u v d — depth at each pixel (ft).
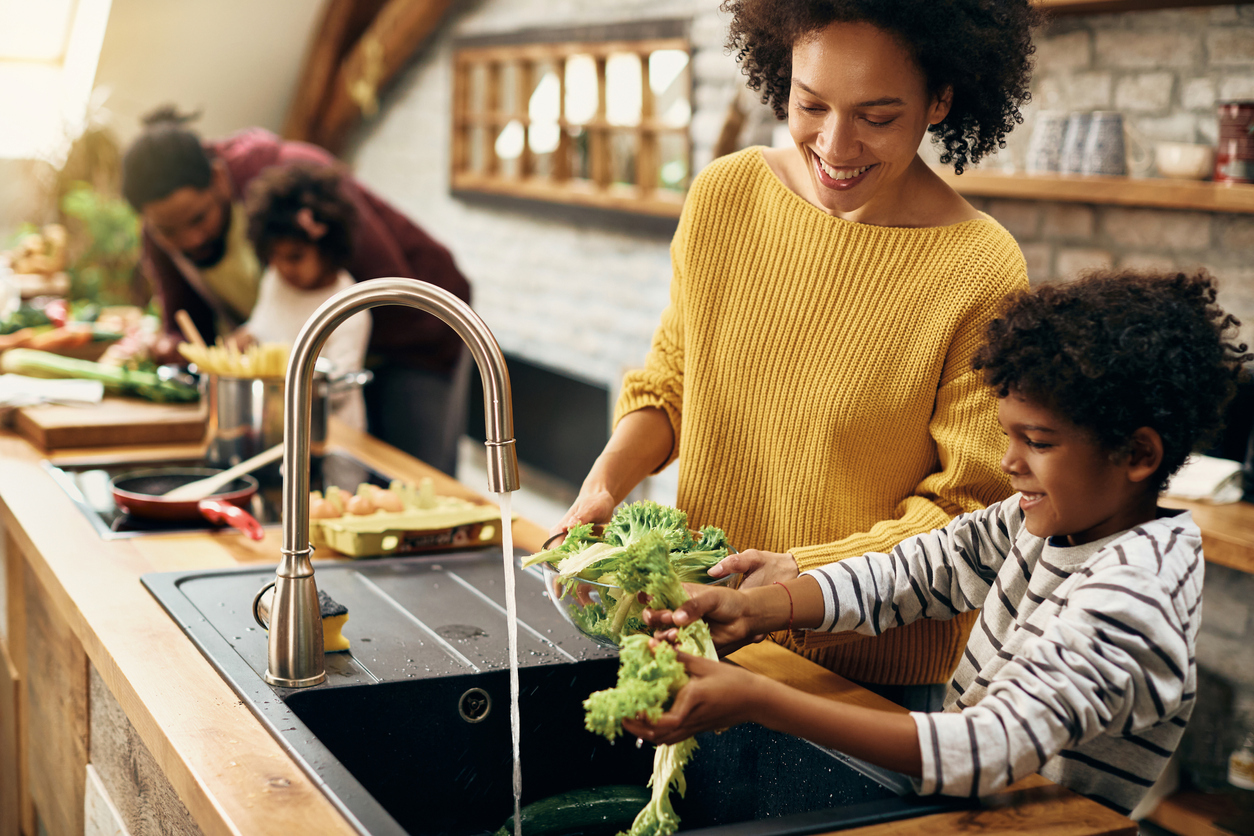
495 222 17.54
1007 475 4.08
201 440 7.98
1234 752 7.82
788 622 3.71
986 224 4.26
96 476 7.02
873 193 4.04
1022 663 3.07
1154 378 3.03
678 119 14.23
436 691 4.19
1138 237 8.77
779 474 4.49
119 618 4.57
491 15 17.11
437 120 18.67
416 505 6.00
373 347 9.98
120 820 4.41
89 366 8.79
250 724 3.63
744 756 4.07
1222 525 7.01
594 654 4.48
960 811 3.25
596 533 4.18
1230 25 8.11
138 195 9.10
